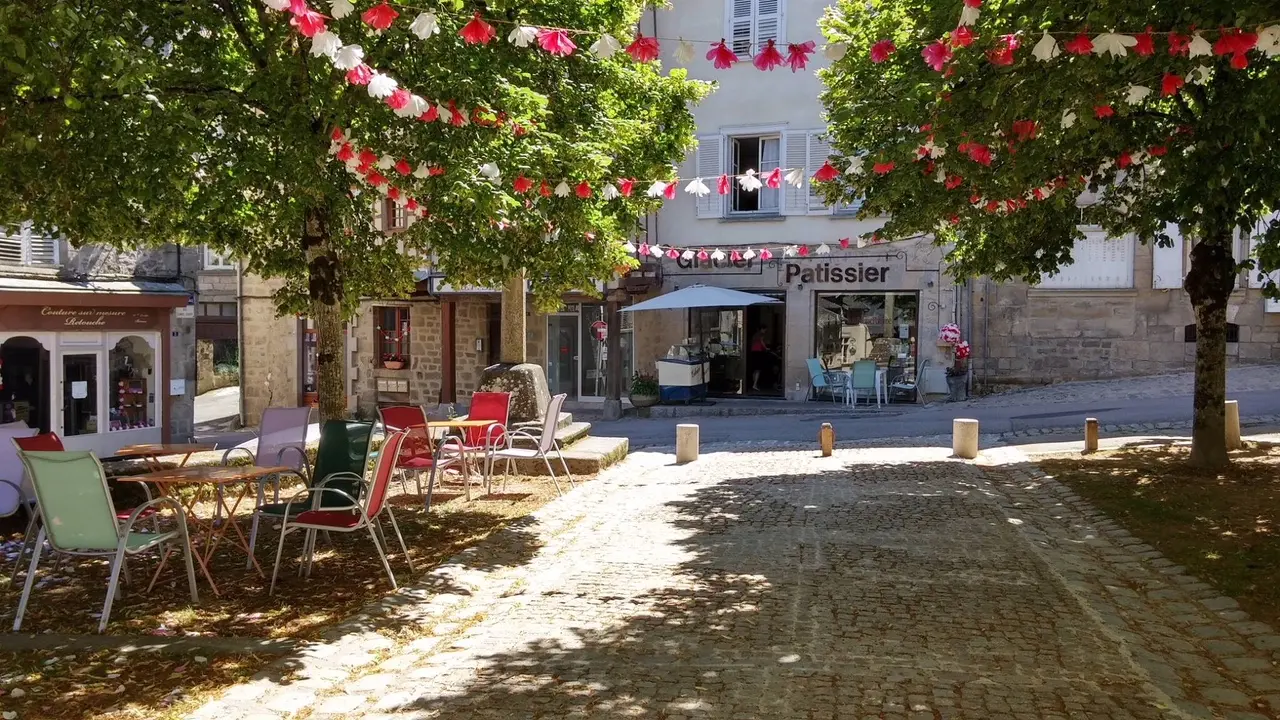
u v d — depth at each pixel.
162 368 16.89
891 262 21.27
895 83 9.12
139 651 5.12
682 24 22.34
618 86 10.95
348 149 7.11
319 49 5.46
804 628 5.65
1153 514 8.59
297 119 7.10
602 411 22.77
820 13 21.39
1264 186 7.35
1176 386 18.47
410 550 7.91
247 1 7.50
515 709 4.44
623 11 10.42
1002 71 7.18
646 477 12.31
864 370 20.36
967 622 5.75
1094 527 8.42
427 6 7.20
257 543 8.16
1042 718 4.26
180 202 7.73
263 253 9.75
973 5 5.77
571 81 9.34
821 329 22.12
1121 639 5.42
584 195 8.38
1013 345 20.91
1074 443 13.73
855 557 7.50
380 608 6.06
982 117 7.75
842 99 10.91
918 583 6.69
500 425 11.12
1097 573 6.97
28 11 5.73
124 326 16.16
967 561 7.34
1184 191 7.77
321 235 8.50
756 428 18.14
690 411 21.31
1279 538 7.48
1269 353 19.28
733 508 9.80
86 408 15.66
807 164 21.77
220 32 7.80
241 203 8.01
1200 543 7.56
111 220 7.31
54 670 4.84
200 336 32.88
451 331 24.78
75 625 5.75
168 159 6.64
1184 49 5.71
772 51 5.91
